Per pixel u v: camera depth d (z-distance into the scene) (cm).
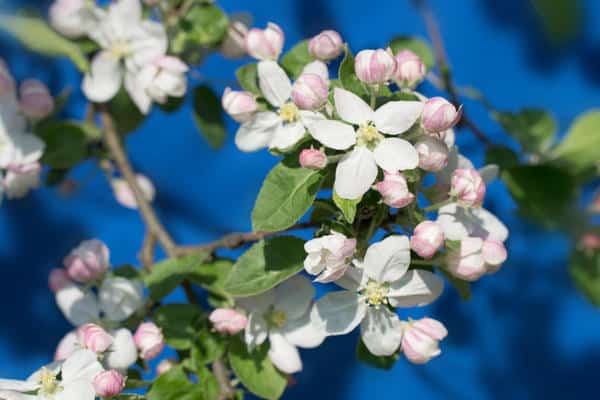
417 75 61
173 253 69
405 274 60
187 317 66
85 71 69
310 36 81
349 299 60
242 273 61
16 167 69
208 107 74
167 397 64
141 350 64
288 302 65
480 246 60
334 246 57
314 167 58
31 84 69
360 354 63
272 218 59
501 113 75
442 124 58
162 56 69
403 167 58
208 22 70
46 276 81
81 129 72
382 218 60
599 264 75
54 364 62
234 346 65
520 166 71
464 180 60
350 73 60
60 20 69
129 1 70
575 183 73
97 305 67
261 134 62
